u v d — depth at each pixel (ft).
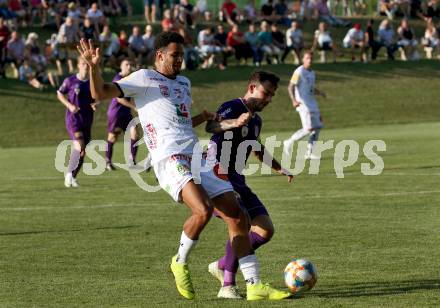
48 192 136.77
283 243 86.69
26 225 102.58
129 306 61.67
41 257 81.92
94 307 61.52
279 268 75.10
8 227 101.14
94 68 61.46
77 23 309.01
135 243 89.04
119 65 303.27
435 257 77.77
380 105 320.29
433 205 111.45
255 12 380.17
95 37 308.60
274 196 123.85
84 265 77.82
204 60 333.01
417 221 98.78
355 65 352.49
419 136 235.20
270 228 66.85
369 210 108.37
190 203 62.13
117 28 370.94
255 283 63.10
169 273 73.92
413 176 144.25
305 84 179.83
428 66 357.20
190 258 80.69
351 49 376.48
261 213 67.21
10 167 185.16
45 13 359.05
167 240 90.74
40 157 212.23
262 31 336.29
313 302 61.52
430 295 62.59
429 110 321.52
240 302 62.54
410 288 65.16
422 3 432.25
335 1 443.32
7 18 338.75
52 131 274.98
